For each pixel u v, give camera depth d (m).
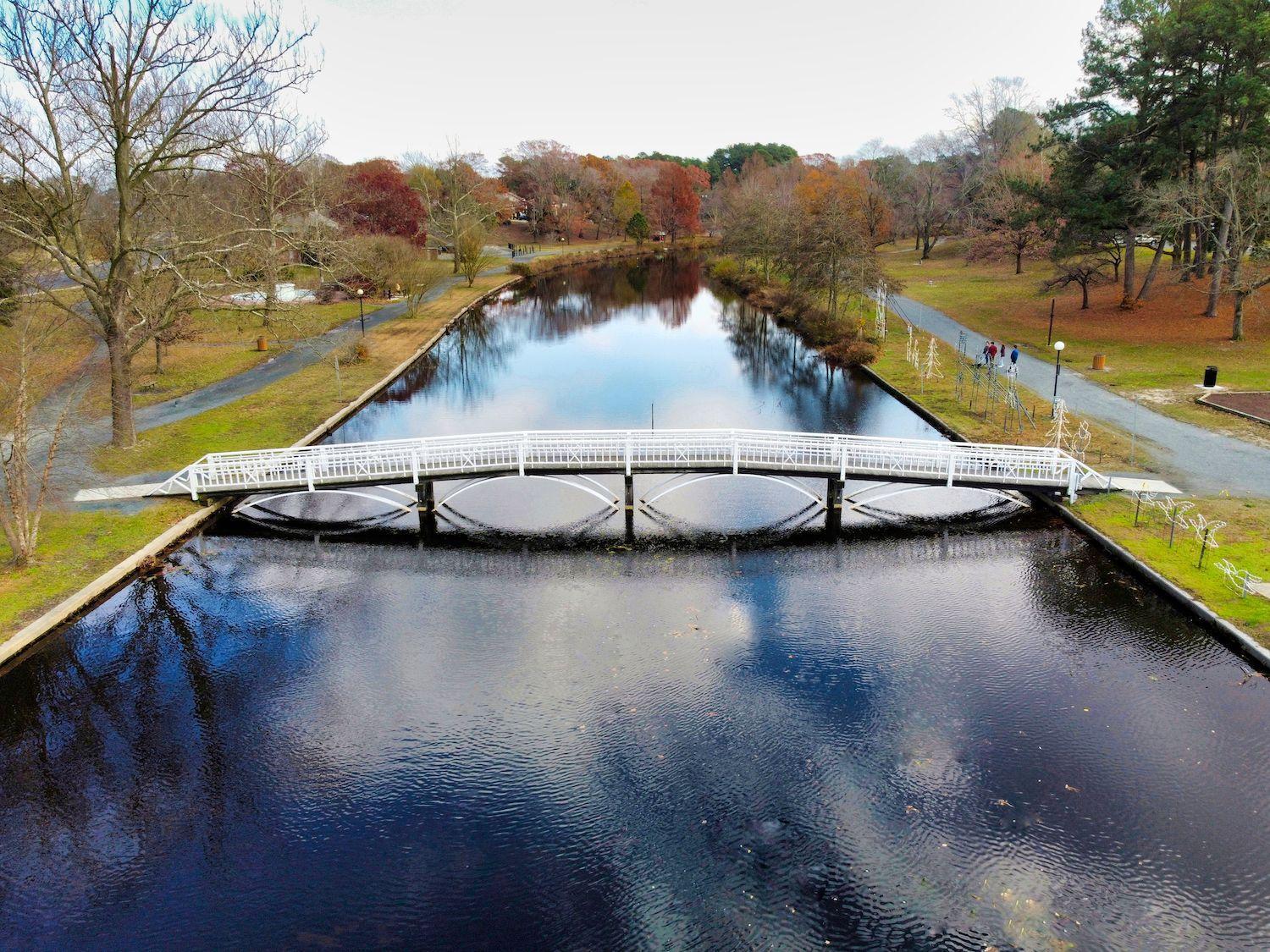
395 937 12.23
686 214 134.62
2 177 29.83
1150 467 27.95
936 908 12.58
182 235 41.72
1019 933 12.16
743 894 12.86
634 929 12.28
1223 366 39.88
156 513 25.83
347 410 38.44
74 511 25.77
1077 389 37.72
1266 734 16.09
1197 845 13.59
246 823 14.44
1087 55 50.19
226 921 12.55
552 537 25.86
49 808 14.88
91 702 17.83
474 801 14.81
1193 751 15.67
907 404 39.75
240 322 53.09
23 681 18.48
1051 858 13.42
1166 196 43.88
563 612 21.23
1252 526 23.44
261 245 46.78
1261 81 42.72
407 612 21.34
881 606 21.28
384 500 26.84
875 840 13.82
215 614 21.25
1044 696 17.44
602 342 60.34
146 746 16.45
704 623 20.58
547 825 14.23
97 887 13.20
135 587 22.47
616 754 15.89
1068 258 61.03
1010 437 32.00
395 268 64.62
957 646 19.38
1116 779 15.03
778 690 17.81
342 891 13.03
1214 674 17.97
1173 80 45.16
